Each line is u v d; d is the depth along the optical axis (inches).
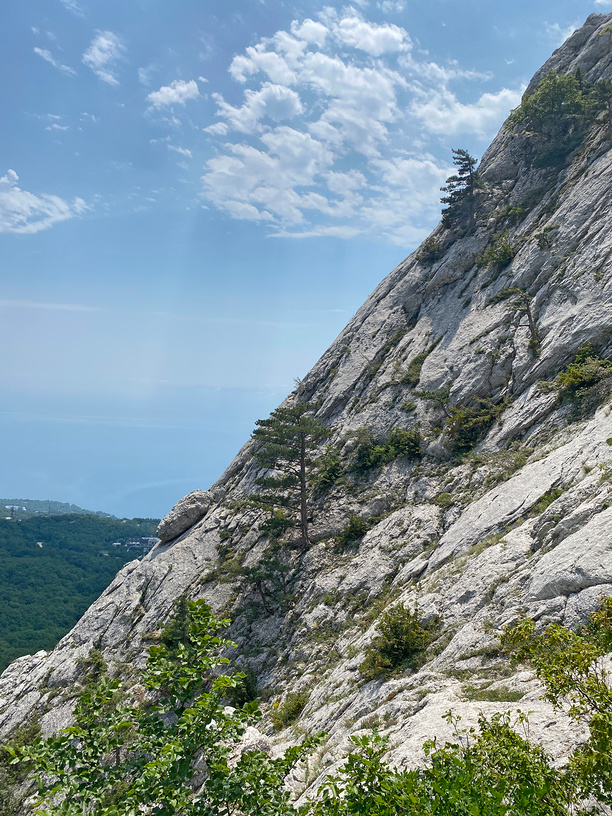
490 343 1915.6
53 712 1940.2
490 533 1074.7
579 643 336.8
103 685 360.2
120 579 2456.9
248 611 1803.6
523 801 271.4
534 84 2878.9
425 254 2645.2
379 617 1135.6
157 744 350.6
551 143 2416.3
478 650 698.8
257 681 1504.7
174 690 372.2
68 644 2257.6
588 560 664.4
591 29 2815.0
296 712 1164.5
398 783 301.1
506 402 1711.4
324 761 654.5
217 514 2488.9
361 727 684.7
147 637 2032.5
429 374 2074.3
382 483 1886.1
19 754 324.8
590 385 1421.0
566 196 2103.8
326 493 2020.2
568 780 298.4
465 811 272.1
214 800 335.3
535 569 764.6
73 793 312.2
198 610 387.9
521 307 1872.5
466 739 465.1
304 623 1579.7
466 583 904.9
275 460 2036.2
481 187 2573.8
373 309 2706.7
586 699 324.2
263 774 347.3
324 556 1796.3
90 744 335.0
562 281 1785.2
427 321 2348.7
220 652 1695.4
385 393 2186.3
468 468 1617.9
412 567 1310.3
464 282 2347.4
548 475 1092.5
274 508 2160.4
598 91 2258.9
